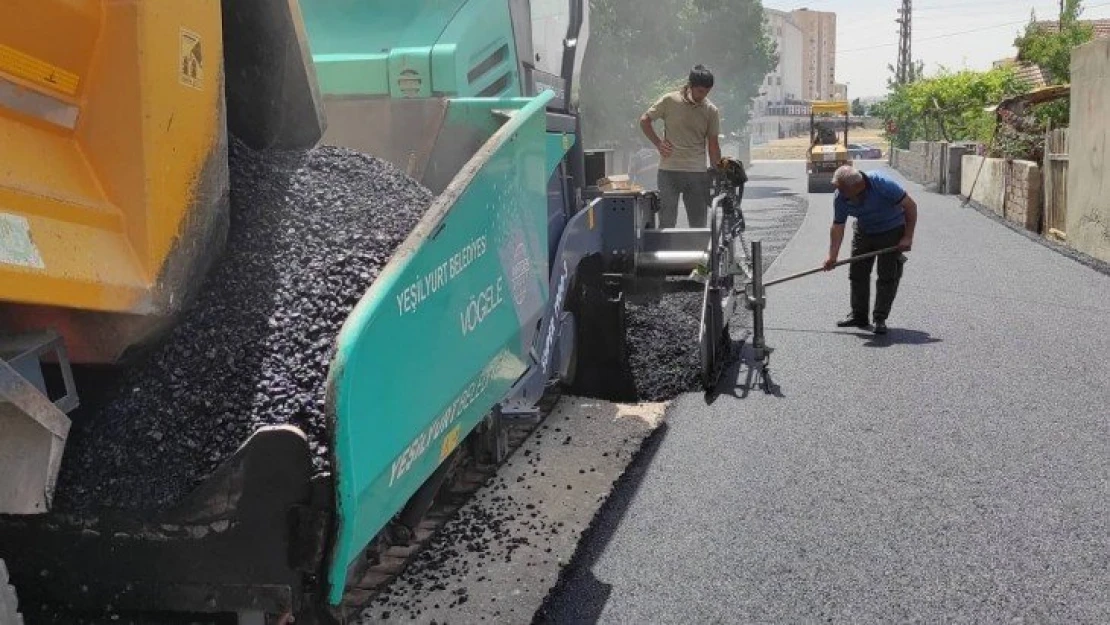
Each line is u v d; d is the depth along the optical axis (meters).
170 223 2.54
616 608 3.49
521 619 3.40
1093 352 6.84
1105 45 11.43
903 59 64.44
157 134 2.46
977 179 20.08
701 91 7.92
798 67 119.44
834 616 3.39
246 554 2.34
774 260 11.94
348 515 2.28
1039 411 5.53
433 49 4.79
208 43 2.69
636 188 6.53
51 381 2.50
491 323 3.36
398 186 3.60
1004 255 11.98
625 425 5.51
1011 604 3.43
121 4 2.39
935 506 4.27
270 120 3.47
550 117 5.02
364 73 4.83
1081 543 3.87
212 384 2.62
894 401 5.82
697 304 7.09
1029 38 30.48
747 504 4.37
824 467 4.79
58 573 2.45
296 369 2.65
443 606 3.48
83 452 2.53
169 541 2.38
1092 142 11.88
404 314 2.59
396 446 2.57
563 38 6.60
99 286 2.27
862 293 7.86
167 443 2.51
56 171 2.28
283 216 3.12
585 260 5.95
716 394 6.07
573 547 3.97
